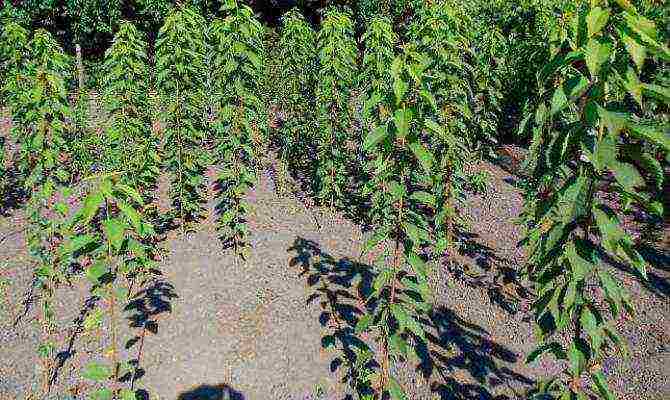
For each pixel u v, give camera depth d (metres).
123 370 4.45
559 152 2.75
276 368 5.35
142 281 6.48
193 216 7.89
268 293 6.46
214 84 8.46
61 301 6.09
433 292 6.73
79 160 8.14
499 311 6.49
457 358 5.64
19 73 6.64
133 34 7.35
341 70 7.96
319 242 7.73
